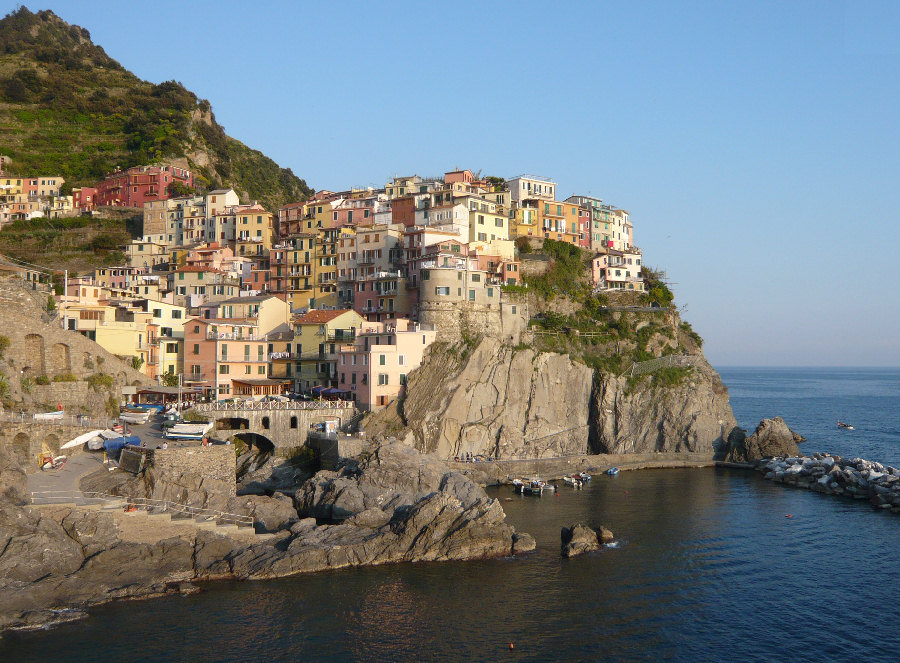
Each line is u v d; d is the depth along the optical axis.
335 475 98.69
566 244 168.88
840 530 97.50
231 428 115.06
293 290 165.12
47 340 108.19
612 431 143.50
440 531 82.88
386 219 171.50
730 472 138.12
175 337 136.12
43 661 58.06
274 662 59.44
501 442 129.75
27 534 69.44
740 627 68.00
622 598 73.31
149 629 63.50
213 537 77.94
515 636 65.00
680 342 163.12
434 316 133.50
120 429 97.81
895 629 68.06
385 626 65.75
